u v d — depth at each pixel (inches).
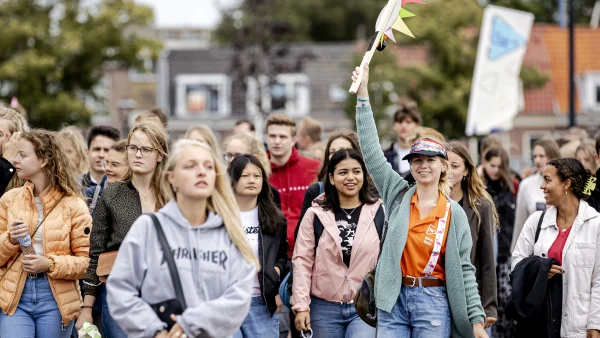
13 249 275.7
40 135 285.3
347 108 1503.4
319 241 306.8
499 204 420.8
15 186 306.5
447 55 1369.3
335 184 305.9
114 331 282.2
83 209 288.8
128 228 279.1
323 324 305.4
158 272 203.3
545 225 314.7
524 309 303.9
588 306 303.6
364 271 303.6
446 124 1373.0
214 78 1824.6
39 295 278.8
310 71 1803.6
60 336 281.3
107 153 375.2
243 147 369.1
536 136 1614.2
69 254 285.7
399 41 1390.3
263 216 304.8
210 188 205.6
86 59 1359.5
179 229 206.4
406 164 463.2
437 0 1403.8
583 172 309.4
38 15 1357.0
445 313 268.4
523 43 703.1
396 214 274.1
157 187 284.0
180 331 198.5
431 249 267.7
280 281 305.1
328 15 2598.4
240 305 203.9
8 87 1328.7
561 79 1642.5
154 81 1827.0
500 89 702.5
